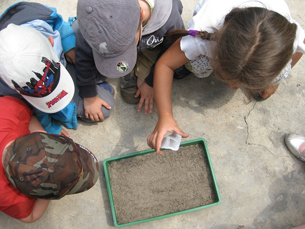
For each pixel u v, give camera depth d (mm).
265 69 872
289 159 1433
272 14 884
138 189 1339
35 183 915
